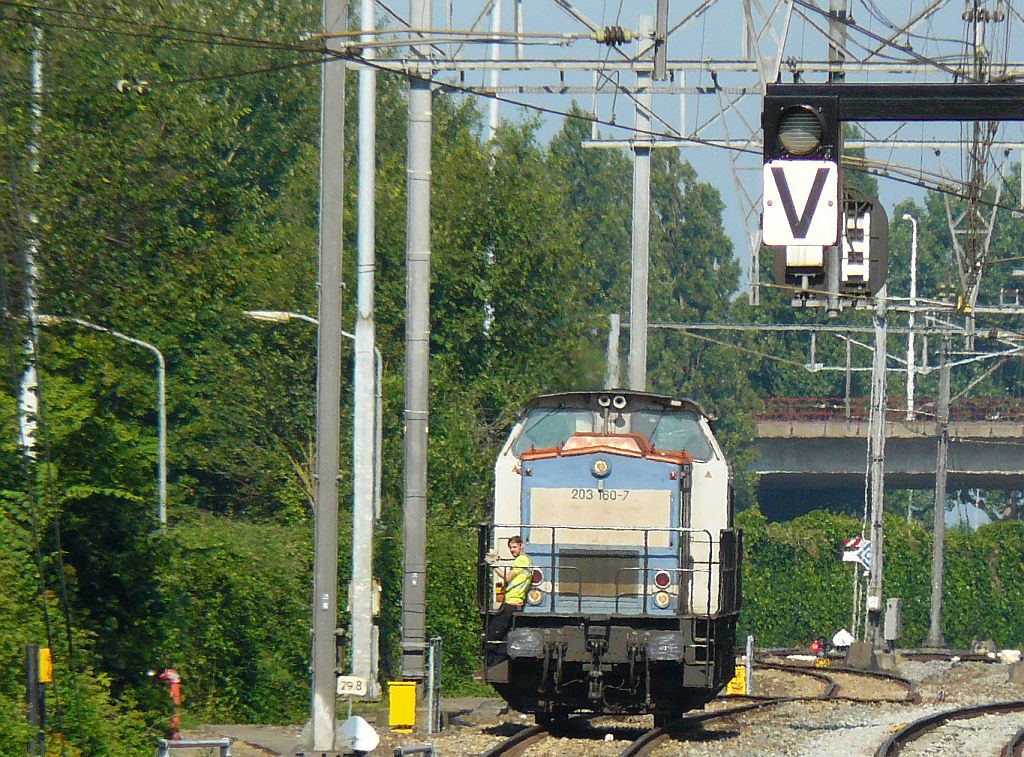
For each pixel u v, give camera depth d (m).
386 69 80.19
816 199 56.66
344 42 77.94
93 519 80.25
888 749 79.06
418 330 94.38
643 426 88.75
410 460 94.12
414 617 93.44
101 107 123.69
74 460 79.44
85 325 101.31
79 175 118.62
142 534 82.75
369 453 104.69
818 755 78.88
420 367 94.31
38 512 75.62
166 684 82.69
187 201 147.75
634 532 86.19
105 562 80.44
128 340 121.50
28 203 108.31
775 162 56.81
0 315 79.38
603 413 89.00
